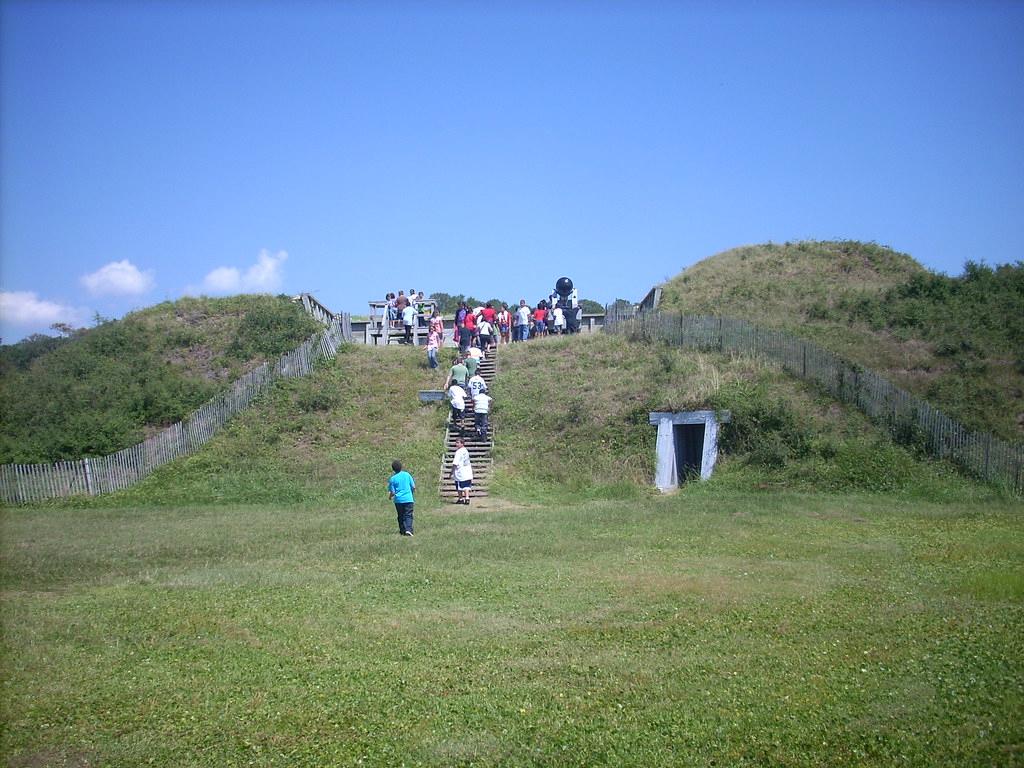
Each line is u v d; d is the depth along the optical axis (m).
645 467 27.75
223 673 9.73
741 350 32.09
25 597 13.77
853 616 11.38
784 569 14.69
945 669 9.12
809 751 7.22
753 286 42.84
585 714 8.15
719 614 11.66
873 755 7.12
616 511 22.11
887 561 15.36
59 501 25.77
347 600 13.10
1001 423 26.94
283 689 9.12
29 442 28.05
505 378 34.00
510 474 27.84
